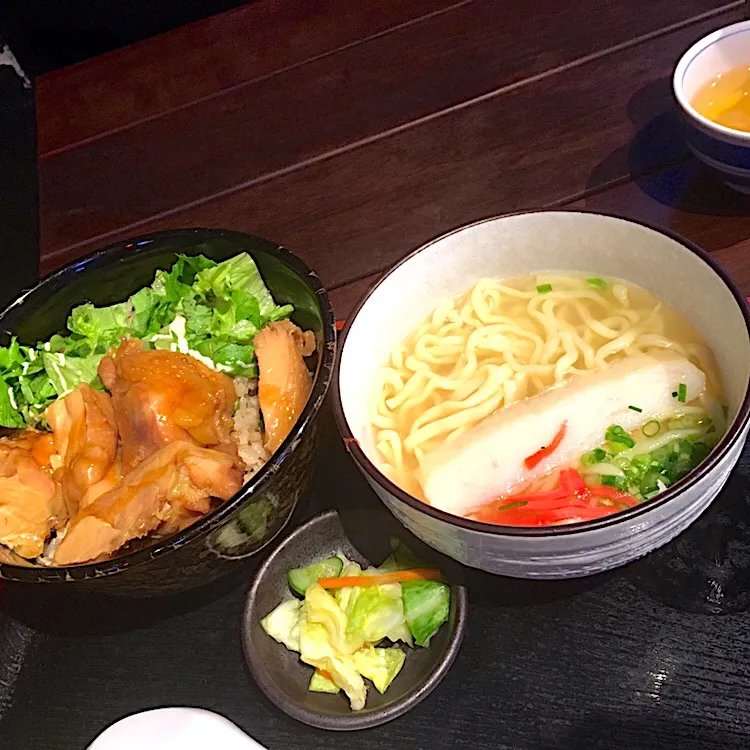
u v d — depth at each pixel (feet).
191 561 1.52
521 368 1.63
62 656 1.62
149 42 2.70
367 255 1.99
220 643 1.57
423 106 2.26
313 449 1.61
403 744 1.42
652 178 1.95
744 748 1.33
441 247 1.64
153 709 1.50
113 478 1.68
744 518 1.50
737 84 1.89
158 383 1.68
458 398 1.63
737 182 1.83
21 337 1.86
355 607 1.52
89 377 1.85
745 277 1.76
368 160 2.18
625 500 1.43
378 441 1.61
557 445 1.49
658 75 2.14
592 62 2.22
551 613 1.49
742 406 1.32
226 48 2.60
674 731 1.36
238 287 1.83
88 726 1.54
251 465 1.69
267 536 1.61
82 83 2.65
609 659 1.43
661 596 1.47
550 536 1.28
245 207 2.18
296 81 2.44
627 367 1.52
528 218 1.61
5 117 3.38
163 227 2.20
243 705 1.50
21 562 1.65
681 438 1.48
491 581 1.53
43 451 1.74
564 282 1.67
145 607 1.64
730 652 1.40
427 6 2.50
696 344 1.54
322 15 2.59
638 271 1.60
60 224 2.30
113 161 2.41
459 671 1.46
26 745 1.54
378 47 2.44
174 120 2.46
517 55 2.30
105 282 1.90
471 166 2.09
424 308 1.70
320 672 1.50
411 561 1.58
